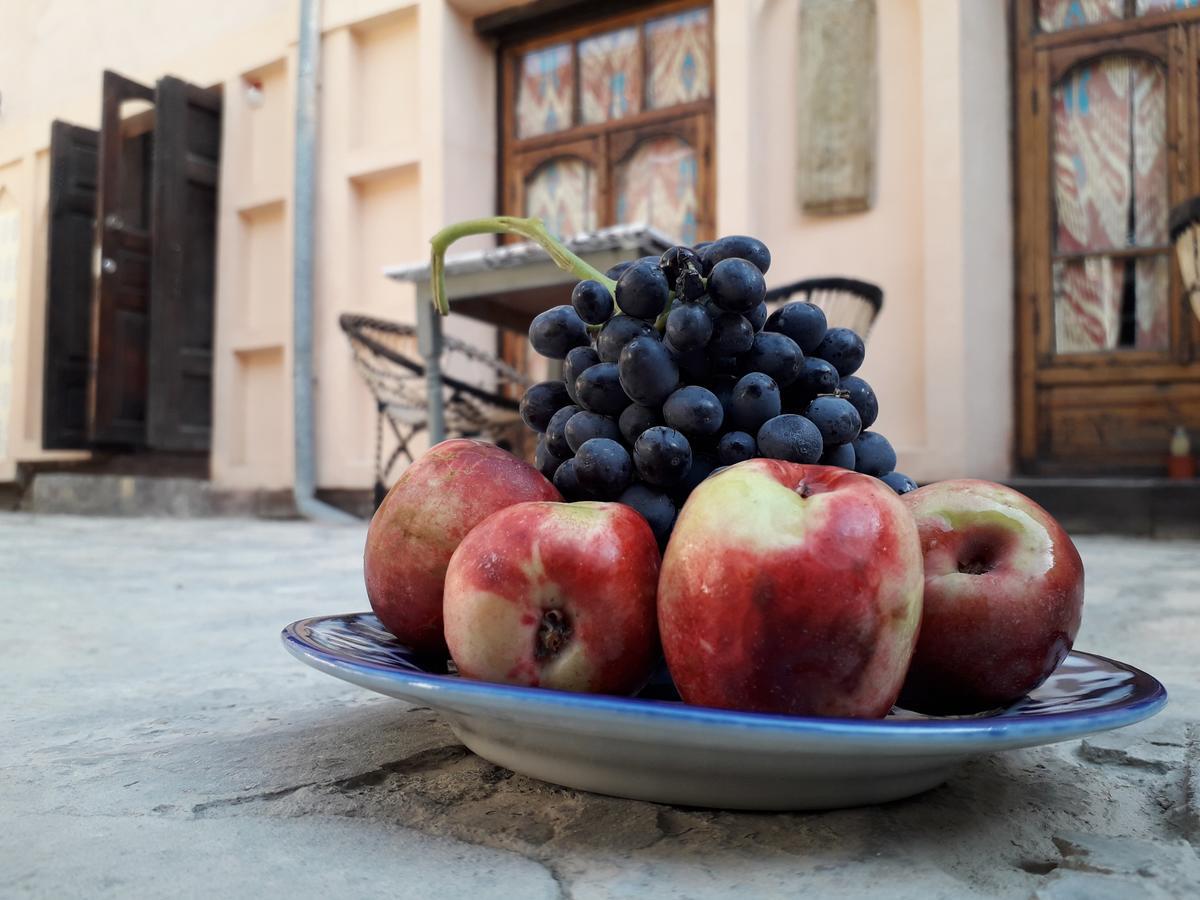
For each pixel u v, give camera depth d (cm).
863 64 368
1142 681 62
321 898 47
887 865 51
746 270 63
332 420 481
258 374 532
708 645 53
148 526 414
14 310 646
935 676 63
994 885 49
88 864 51
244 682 103
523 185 469
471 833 56
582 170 457
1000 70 366
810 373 68
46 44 638
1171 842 55
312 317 492
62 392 562
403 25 481
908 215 363
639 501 65
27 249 630
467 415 352
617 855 52
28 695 97
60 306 564
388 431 462
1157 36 346
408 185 477
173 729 82
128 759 72
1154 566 218
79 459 591
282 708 90
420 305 286
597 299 69
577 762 57
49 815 59
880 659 52
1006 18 370
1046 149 362
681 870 50
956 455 343
